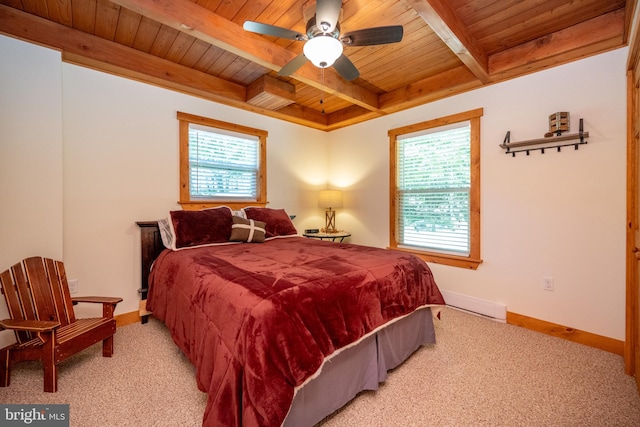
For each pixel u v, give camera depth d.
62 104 2.28
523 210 2.59
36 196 2.05
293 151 4.09
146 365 1.97
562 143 2.37
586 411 1.53
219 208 2.96
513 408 1.56
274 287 1.42
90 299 2.09
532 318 2.54
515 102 2.62
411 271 2.08
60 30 2.17
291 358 1.22
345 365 1.56
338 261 1.98
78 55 2.27
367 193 3.96
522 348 2.20
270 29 1.75
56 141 2.14
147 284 2.70
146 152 2.79
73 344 1.77
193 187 3.15
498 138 2.73
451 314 2.89
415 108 3.40
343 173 4.29
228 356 1.25
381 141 3.79
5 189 1.94
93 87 2.49
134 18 2.12
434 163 3.28
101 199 2.53
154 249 2.73
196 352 1.56
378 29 1.71
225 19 2.06
